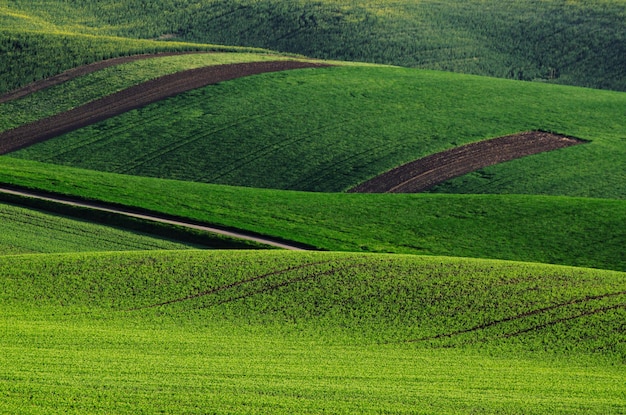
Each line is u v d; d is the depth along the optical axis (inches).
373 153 3700.8
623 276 1985.7
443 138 3868.1
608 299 1834.4
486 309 1803.6
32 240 2324.1
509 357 1599.4
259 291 1897.1
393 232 2568.9
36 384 1337.4
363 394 1354.6
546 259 2416.3
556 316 1761.8
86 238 2369.6
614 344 1646.2
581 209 2785.4
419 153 3705.7
